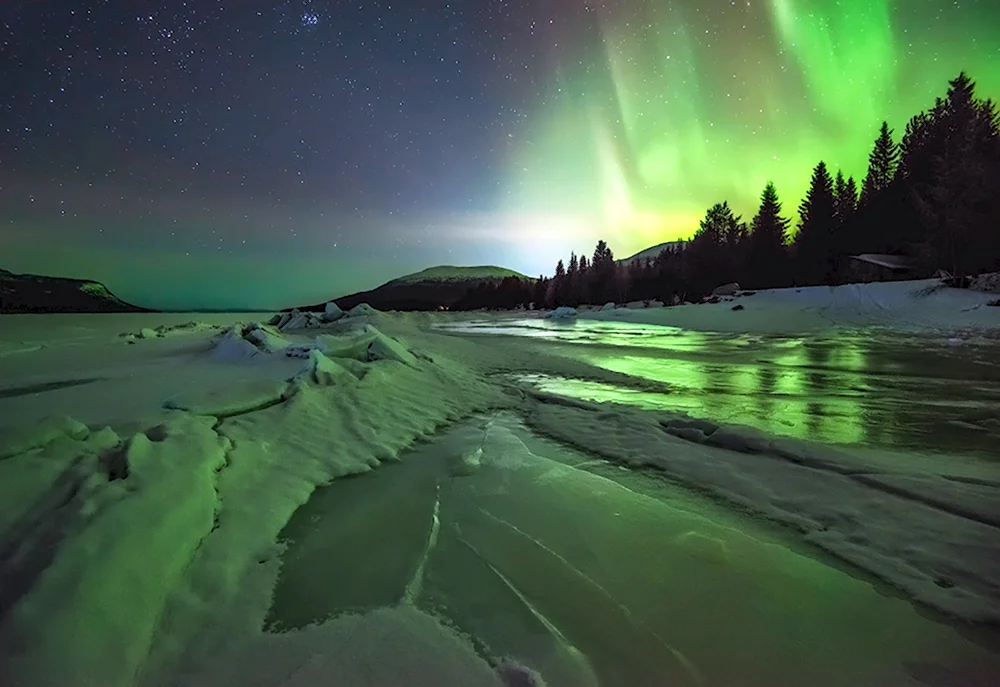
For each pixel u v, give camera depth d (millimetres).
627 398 7992
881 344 16969
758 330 23812
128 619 2150
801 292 31438
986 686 1995
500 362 11766
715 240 56844
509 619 2369
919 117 42312
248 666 2021
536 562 2893
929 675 2053
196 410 4863
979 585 2654
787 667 2086
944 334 18547
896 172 42812
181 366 8203
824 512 3564
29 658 1835
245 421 4879
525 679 1981
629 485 4152
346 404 5895
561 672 2020
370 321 19641
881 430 6090
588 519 3453
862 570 2834
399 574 2760
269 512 3385
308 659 2070
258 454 4184
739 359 13539
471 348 13570
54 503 2824
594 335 22562
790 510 3621
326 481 4137
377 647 2154
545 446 5270
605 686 1966
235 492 3512
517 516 3506
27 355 10039
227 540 2928
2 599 2115
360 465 4480
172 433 3951
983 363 12445
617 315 34656
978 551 2982
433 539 3176
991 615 2404
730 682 2004
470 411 6867
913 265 34062
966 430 6082
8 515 2689
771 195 50031
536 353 13547
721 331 24234
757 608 2469
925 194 37375
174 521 2816
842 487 3982
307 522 3418
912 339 18031
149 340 13383
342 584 2660
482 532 3264
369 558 2936
